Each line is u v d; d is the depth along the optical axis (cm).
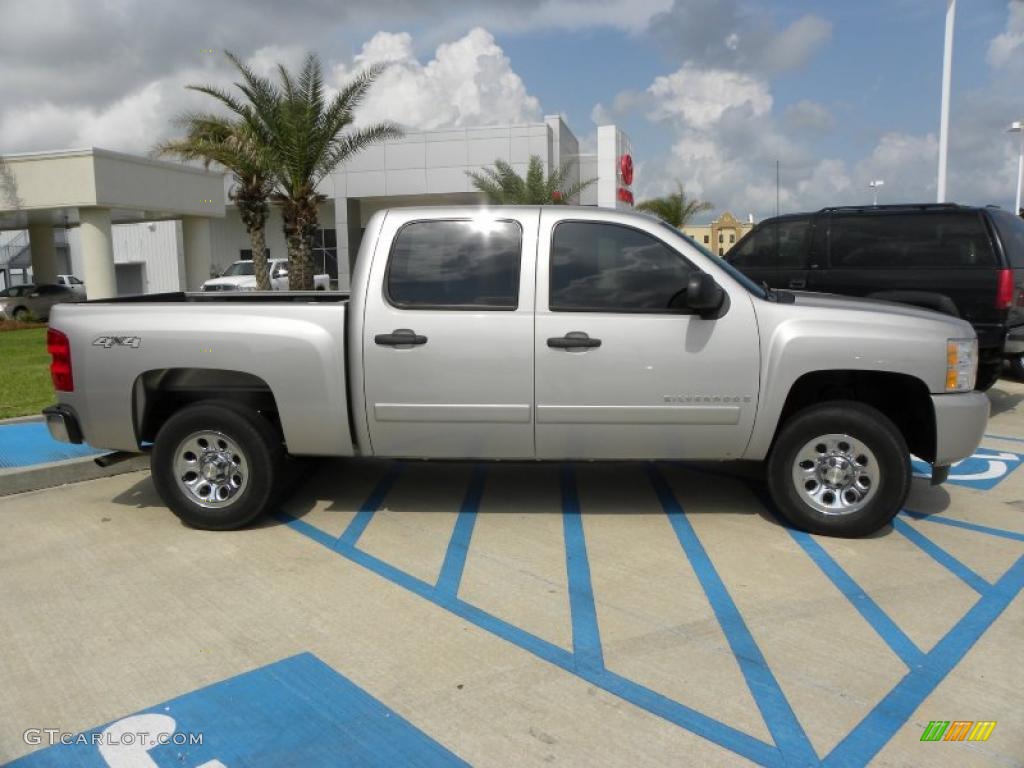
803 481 523
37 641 395
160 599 441
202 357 525
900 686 348
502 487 641
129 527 560
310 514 580
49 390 1130
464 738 313
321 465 702
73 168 2369
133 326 530
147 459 723
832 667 364
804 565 480
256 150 2002
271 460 539
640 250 515
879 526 513
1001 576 464
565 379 507
